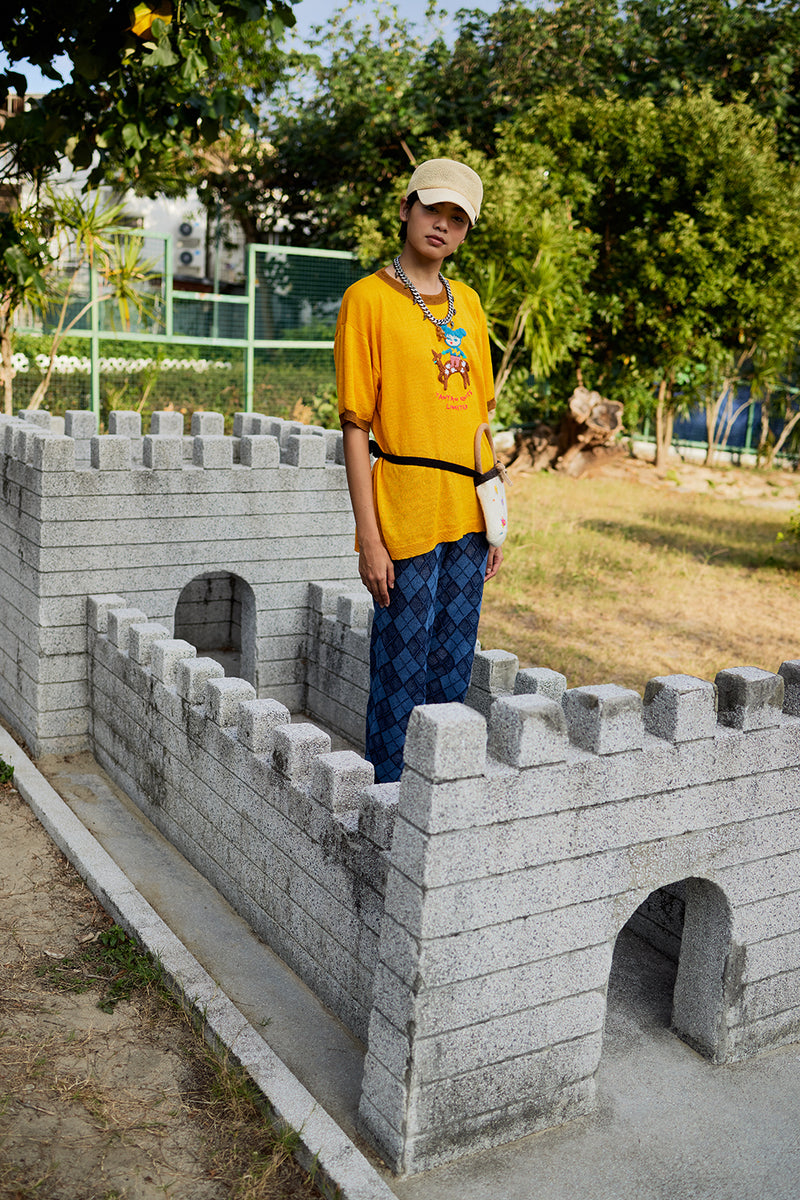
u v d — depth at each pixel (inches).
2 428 228.7
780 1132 120.6
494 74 640.4
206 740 163.6
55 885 165.8
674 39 653.3
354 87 661.3
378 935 124.6
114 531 215.2
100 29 178.2
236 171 760.3
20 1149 108.3
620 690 112.6
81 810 192.7
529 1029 113.4
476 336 146.7
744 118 590.9
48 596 209.6
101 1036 128.8
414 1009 104.6
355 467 138.4
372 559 139.2
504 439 649.0
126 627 198.4
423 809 101.0
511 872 106.9
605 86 654.5
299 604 243.3
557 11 645.3
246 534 232.1
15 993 136.0
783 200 580.4
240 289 968.3
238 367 575.2
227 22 202.7
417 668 144.3
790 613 368.8
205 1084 121.6
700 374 663.1
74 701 215.6
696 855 121.5
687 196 606.2
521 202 552.7
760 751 122.6
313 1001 138.8
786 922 132.4
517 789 104.7
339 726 235.1
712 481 679.1
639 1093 126.0
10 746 213.9
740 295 587.8
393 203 588.1
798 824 129.2
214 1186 106.3
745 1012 132.1
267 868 149.3
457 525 144.6
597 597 370.3
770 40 637.3
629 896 117.1
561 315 578.6
